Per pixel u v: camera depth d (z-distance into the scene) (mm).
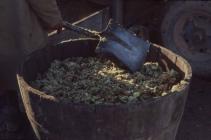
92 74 2973
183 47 4148
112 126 2521
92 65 3092
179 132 3525
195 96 3914
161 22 4195
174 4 4074
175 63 2977
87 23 3762
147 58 3139
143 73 2988
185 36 4129
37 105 2619
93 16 3803
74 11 4355
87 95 2725
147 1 4348
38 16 3125
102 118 2498
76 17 4254
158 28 4375
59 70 3027
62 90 2795
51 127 2639
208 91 3979
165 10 4152
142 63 2996
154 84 2857
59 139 2658
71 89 2807
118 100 2676
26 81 2877
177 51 4172
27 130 3418
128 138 2572
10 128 3420
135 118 2512
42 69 3041
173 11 4090
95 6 4359
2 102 3514
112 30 3029
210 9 3947
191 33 4102
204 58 4094
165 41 4207
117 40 3004
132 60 2969
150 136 2615
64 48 3154
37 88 2840
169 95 2551
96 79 2908
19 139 3373
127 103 2480
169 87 2836
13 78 3221
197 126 3584
